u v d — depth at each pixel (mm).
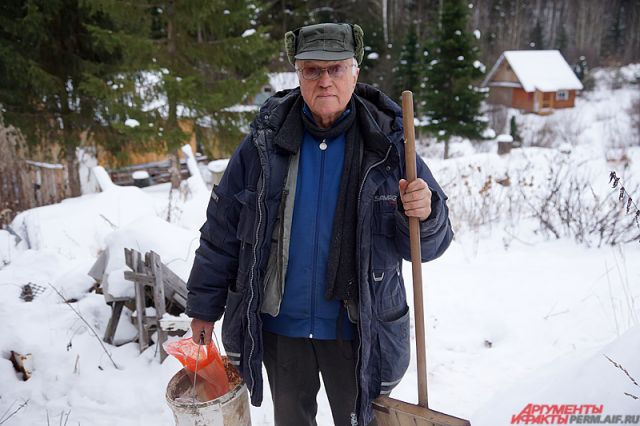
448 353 3154
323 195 1716
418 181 1584
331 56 1600
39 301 3438
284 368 1896
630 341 1643
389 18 25656
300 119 1740
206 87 9992
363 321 1676
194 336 1950
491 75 29094
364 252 1663
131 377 2789
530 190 7168
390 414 1752
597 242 4719
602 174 8617
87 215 5906
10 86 9773
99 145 10711
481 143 18641
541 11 40406
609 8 38156
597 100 28500
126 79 9289
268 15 20391
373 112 1741
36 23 9188
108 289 3039
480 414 1839
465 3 14539
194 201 5812
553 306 3463
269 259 1757
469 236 5301
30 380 2826
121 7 9109
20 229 5641
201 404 1851
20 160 7277
